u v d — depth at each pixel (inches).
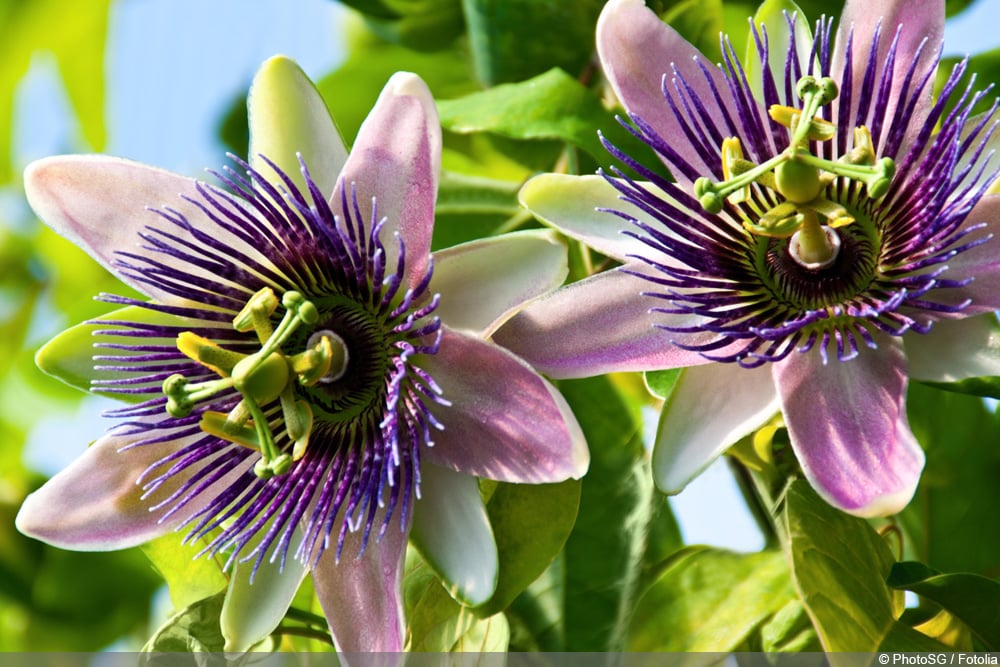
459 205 25.2
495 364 22.4
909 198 22.5
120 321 22.9
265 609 22.8
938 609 23.1
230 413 22.7
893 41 22.5
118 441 23.0
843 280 22.6
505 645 23.0
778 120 22.4
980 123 22.2
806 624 23.1
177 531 23.1
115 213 23.0
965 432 24.5
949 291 22.4
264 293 22.8
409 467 22.5
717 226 22.7
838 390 22.3
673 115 22.8
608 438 23.7
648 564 23.4
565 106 24.0
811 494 22.9
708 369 22.5
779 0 23.0
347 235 22.6
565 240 23.3
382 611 22.5
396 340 22.9
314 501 22.9
